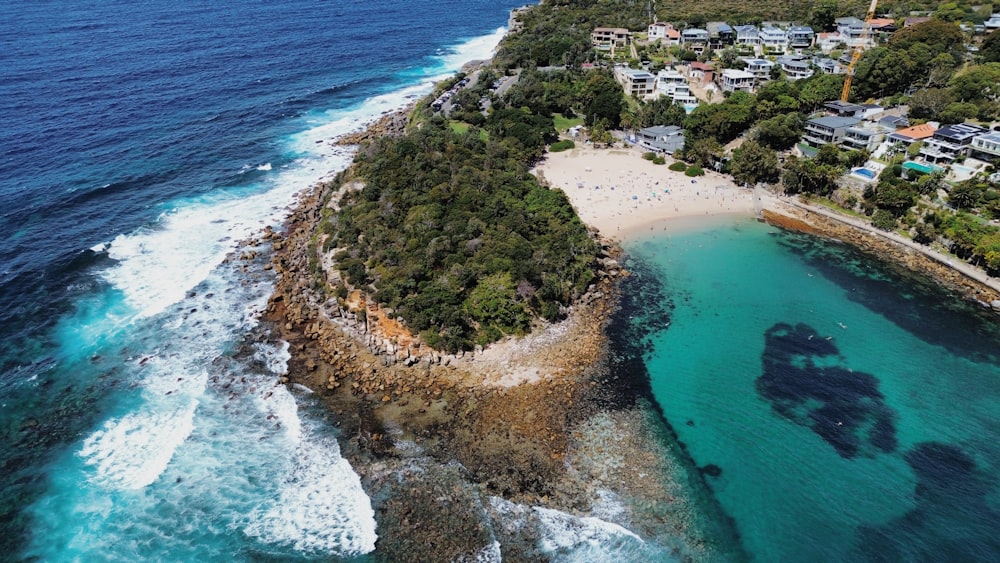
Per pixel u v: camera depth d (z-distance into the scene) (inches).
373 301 3255.4
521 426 2588.6
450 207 3951.8
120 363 2918.3
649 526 2193.7
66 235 3949.3
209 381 2819.9
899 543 2176.4
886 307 3496.6
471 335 3080.7
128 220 4192.9
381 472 2361.0
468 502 2237.9
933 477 2437.3
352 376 2859.3
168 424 2571.4
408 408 2672.2
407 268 3378.4
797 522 2244.1
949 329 3309.5
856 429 2662.4
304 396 2743.6
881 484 2402.8
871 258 3971.5
